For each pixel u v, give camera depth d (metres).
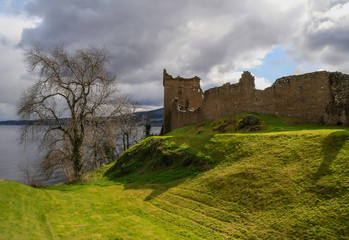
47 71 24.05
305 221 10.10
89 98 25.89
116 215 14.23
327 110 23.67
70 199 17.27
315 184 11.86
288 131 21.17
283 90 29.52
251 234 10.52
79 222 12.98
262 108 31.70
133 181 21.86
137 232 11.72
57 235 11.06
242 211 12.30
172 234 11.48
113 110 27.50
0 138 137.62
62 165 25.95
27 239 9.81
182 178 18.88
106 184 22.55
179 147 23.75
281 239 9.77
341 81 24.61
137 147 28.81
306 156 14.38
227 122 31.89
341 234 8.95
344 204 10.02
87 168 30.34
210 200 14.24
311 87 26.84
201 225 12.06
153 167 23.50
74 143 25.47
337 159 12.82
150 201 16.09
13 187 15.67
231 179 15.33
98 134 26.27
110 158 37.91
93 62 26.06
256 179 14.21
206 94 41.66
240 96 34.97
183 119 45.69
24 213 12.43
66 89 25.17
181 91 57.81
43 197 16.06
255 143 18.78
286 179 13.09
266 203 12.11
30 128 23.47
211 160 19.53
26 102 22.77
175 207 14.52
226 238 10.68
